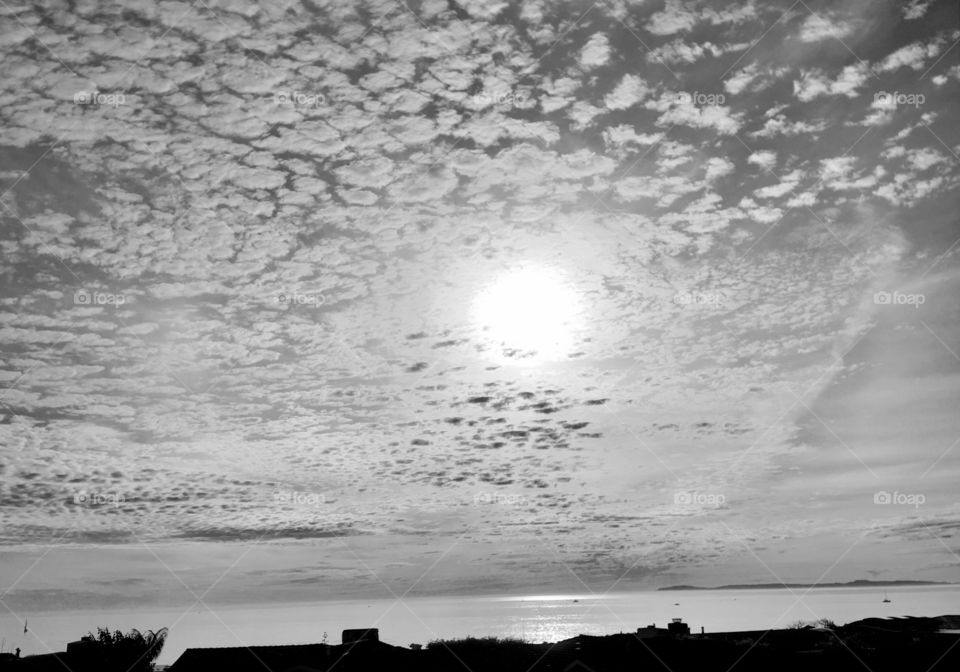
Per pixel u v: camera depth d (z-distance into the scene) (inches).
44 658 1120.2
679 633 1210.0
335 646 1076.5
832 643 1064.8
